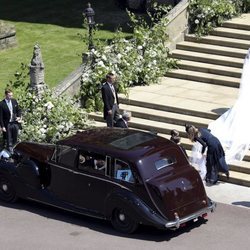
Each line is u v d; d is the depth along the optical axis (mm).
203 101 46156
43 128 43750
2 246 33312
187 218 33531
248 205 37062
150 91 48156
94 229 34812
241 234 33969
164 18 51062
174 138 38406
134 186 33438
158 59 50281
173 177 33719
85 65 47656
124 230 34094
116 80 47438
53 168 36094
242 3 54844
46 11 68188
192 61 50969
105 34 60219
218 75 49531
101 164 34406
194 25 53156
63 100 45062
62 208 35969
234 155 40656
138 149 34250
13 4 70812
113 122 42719
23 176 37031
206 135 39125
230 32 52188
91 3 68812
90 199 34938
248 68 43062
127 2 65188
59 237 34094
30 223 35656
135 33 50188
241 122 42031
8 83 52719
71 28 63812
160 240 33438
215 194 38312
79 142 35281
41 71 44906
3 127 43156
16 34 63156
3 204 37812
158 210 33125
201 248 32625
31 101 44531
